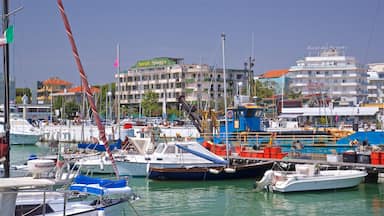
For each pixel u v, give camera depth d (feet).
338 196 95.96
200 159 118.73
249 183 111.96
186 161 118.11
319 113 290.76
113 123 249.14
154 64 477.77
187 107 177.68
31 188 44.19
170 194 99.50
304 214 81.30
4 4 64.44
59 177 64.08
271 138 143.74
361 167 110.32
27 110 317.63
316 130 168.14
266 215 80.84
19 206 52.29
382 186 105.60
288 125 221.05
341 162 115.44
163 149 118.73
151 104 414.62
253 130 159.74
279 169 119.44
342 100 380.99
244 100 169.99
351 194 97.81
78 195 60.18
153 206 87.61
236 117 160.04
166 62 472.44
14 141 226.99
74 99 440.04
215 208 86.12
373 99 488.85
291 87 487.61
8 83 65.41
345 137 144.36
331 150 133.80
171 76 456.45
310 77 486.38
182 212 82.64
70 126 241.14
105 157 116.16
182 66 453.58
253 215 80.79
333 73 483.10
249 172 116.26
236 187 107.24
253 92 296.10
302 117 294.46
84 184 61.57
